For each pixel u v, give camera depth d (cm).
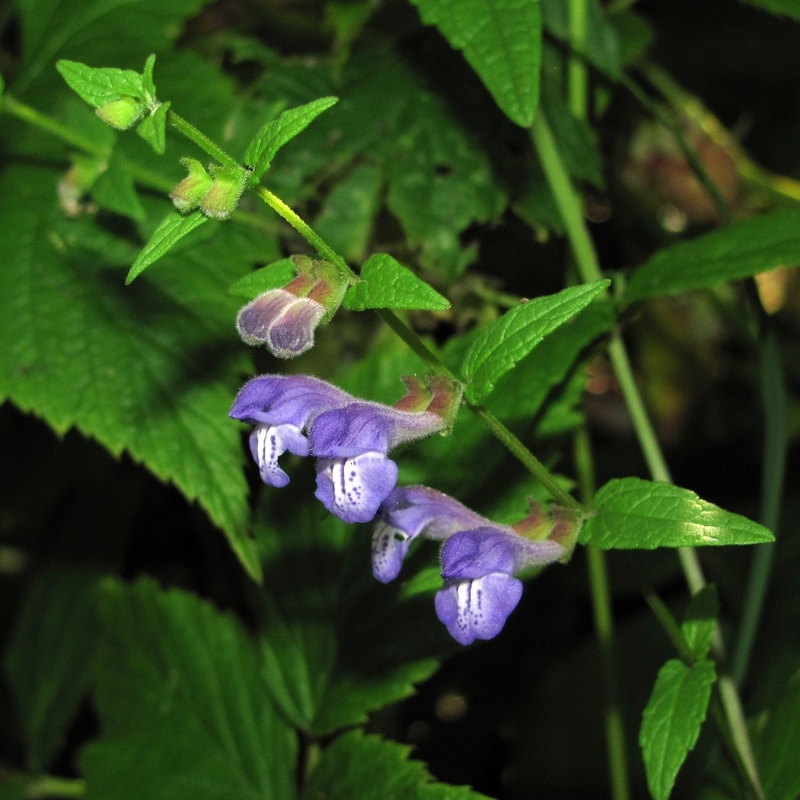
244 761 46
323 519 46
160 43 47
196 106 46
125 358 44
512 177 47
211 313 44
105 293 44
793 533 51
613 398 61
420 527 40
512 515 44
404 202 47
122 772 46
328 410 39
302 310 38
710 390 61
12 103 45
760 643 49
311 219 47
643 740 40
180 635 47
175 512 58
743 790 42
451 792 43
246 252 45
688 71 64
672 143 58
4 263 45
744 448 59
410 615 45
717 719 42
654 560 51
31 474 55
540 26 41
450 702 54
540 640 54
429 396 39
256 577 43
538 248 49
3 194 46
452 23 41
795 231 44
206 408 43
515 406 45
